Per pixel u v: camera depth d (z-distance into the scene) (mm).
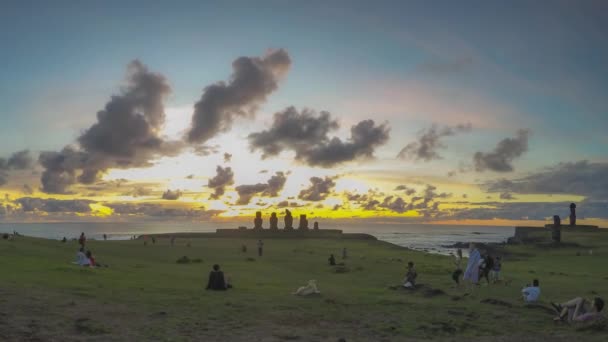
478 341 15805
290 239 172125
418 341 15578
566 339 16312
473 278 30531
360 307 21500
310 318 18578
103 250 66375
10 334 13570
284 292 26125
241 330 15953
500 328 17906
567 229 189375
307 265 52531
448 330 17281
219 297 22734
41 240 68750
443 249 164750
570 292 30109
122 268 36906
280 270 44781
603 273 53531
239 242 140125
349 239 176000
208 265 48250
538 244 132000
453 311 20594
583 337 16609
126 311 17797
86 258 35188
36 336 13570
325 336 15742
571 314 19219
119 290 23125
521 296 26484
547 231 189500
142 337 14234
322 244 129625
